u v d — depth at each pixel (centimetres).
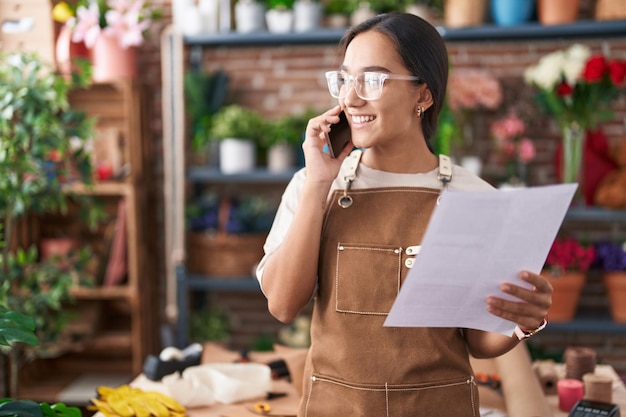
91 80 390
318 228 141
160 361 227
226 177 405
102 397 201
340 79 145
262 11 410
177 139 404
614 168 398
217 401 207
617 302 386
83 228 436
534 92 413
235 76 440
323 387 143
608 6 380
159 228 446
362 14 396
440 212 118
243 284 404
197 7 419
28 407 149
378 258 142
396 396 139
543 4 384
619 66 359
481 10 388
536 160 421
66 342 405
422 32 142
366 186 148
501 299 130
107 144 420
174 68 405
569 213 384
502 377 204
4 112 314
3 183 319
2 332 154
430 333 140
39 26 387
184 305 405
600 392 201
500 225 121
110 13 393
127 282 416
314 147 145
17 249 405
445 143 386
